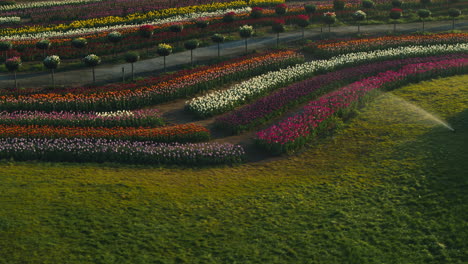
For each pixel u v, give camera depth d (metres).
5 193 19.39
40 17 54.84
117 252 15.89
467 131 23.31
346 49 40.41
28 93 32.09
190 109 30.03
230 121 27.12
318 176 20.97
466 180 18.58
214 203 18.88
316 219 17.53
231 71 35.44
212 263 15.40
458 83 31.92
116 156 23.34
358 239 16.28
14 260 15.41
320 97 30.58
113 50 42.56
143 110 29.98
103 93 31.27
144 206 18.56
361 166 21.42
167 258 15.65
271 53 40.12
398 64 35.22
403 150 22.23
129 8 57.88
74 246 16.12
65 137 25.03
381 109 28.02
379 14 53.72
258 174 21.70
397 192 18.77
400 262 15.09
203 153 23.03
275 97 30.17
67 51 41.31
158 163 22.98
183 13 55.72
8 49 39.62
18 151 23.45
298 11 53.94
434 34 44.59
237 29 48.91
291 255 15.73
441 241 15.78
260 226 17.28
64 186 20.14
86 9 58.44
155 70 38.38
